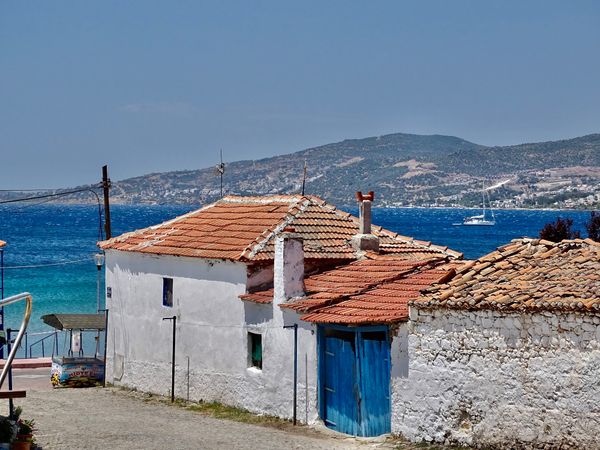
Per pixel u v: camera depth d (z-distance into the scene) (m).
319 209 35.50
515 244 26.30
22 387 37.53
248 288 31.22
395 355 25.38
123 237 37.94
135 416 29.47
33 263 115.25
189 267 33.47
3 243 42.41
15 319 70.06
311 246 32.72
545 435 21.75
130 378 36.41
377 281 29.28
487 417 23.00
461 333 23.61
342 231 34.47
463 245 160.75
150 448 23.67
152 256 35.16
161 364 34.78
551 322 21.62
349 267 31.88
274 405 29.78
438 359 24.19
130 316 36.44
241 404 31.23
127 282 36.72
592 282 22.50
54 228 197.62
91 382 37.53
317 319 27.17
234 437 25.62
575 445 21.17
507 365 22.55
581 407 21.06
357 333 26.56
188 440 24.91
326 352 27.95
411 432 24.86
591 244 24.88
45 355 53.09
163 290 34.69
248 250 31.52
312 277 31.61
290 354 29.08
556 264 24.52
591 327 20.86
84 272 104.75
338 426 27.42
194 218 37.72
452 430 23.84
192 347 33.31
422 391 24.59
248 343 31.19
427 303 24.22
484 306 22.86
